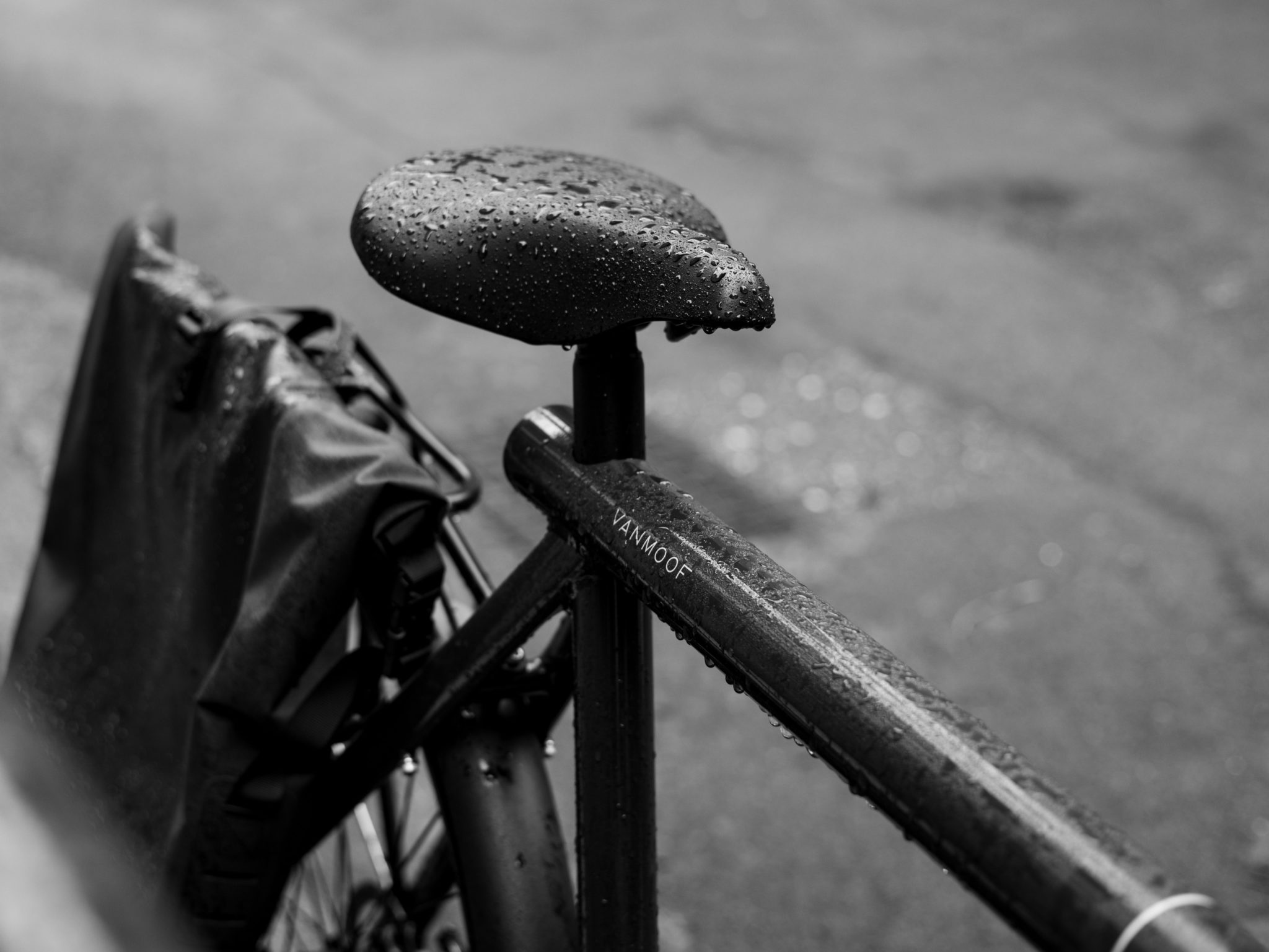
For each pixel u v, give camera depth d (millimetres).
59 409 3959
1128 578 3824
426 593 1183
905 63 8742
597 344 985
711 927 2619
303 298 5062
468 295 949
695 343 5078
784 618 802
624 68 8289
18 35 7848
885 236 6137
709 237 891
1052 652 3506
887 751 696
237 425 1337
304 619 1213
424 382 4566
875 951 2582
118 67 7445
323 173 6227
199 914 1322
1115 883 569
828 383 4832
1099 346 5242
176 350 1470
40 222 5340
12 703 1590
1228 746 3209
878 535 3979
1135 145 7430
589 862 1080
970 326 5324
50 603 1618
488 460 4105
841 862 2793
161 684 1429
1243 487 4332
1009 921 619
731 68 8391
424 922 1568
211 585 1364
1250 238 6297
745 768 3043
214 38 8195
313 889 1963
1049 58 8953
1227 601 3748
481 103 7469
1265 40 9453
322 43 8336
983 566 3854
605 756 1055
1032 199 6660
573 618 1056
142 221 1647
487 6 9391
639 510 951
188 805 1296
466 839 1254
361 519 1191
